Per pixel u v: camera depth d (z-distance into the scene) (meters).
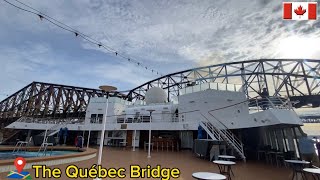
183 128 25.16
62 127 35.47
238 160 17.05
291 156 14.45
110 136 33.72
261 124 16.02
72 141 36.84
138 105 37.31
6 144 36.00
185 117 27.94
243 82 47.16
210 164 14.20
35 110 57.16
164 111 32.25
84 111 59.88
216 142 16.31
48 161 11.20
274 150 16.75
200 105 26.75
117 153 20.86
